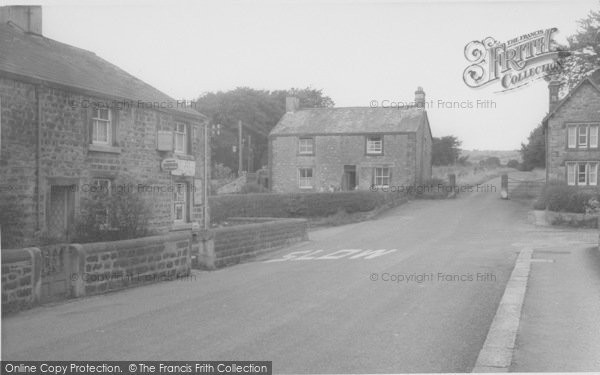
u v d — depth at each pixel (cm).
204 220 2316
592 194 3025
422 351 697
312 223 3316
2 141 1407
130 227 1434
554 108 3700
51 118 1548
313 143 4375
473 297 1021
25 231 1457
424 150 4559
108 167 1755
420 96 4444
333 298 1029
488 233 2561
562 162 3681
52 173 1550
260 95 6694
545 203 3341
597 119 3612
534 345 710
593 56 3091
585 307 903
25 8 1870
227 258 1661
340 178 4312
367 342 736
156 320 874
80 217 1475
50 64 1686
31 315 917
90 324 852
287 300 1020
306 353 693
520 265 1378
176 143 2156
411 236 2464
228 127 6481
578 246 1902
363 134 4272
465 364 649
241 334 783
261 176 4856
